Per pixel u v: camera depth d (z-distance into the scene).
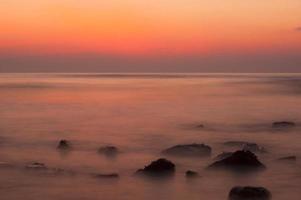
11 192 16.67
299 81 136.00
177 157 22.25
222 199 15.77
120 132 32.12
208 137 29.59
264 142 27.44
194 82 141.25
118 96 70.69
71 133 31.52
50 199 15.88
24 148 25.50
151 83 134.00
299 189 16.92
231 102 58.81
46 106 53.06
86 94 75.94
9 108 50.16
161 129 33.62
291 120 38.69
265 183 17.72
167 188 17.11
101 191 16.83
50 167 20.50
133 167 20.55
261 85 110.50
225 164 19.55
